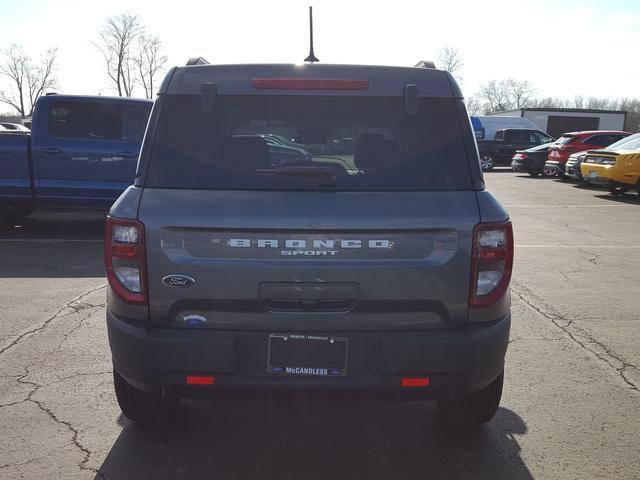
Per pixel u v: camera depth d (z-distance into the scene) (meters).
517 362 4.61
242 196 2.73
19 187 9.41
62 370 4.35
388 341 2.69
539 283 7.06
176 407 3.67
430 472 3.09
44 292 6.50
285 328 2.73
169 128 2.88
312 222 2.67
